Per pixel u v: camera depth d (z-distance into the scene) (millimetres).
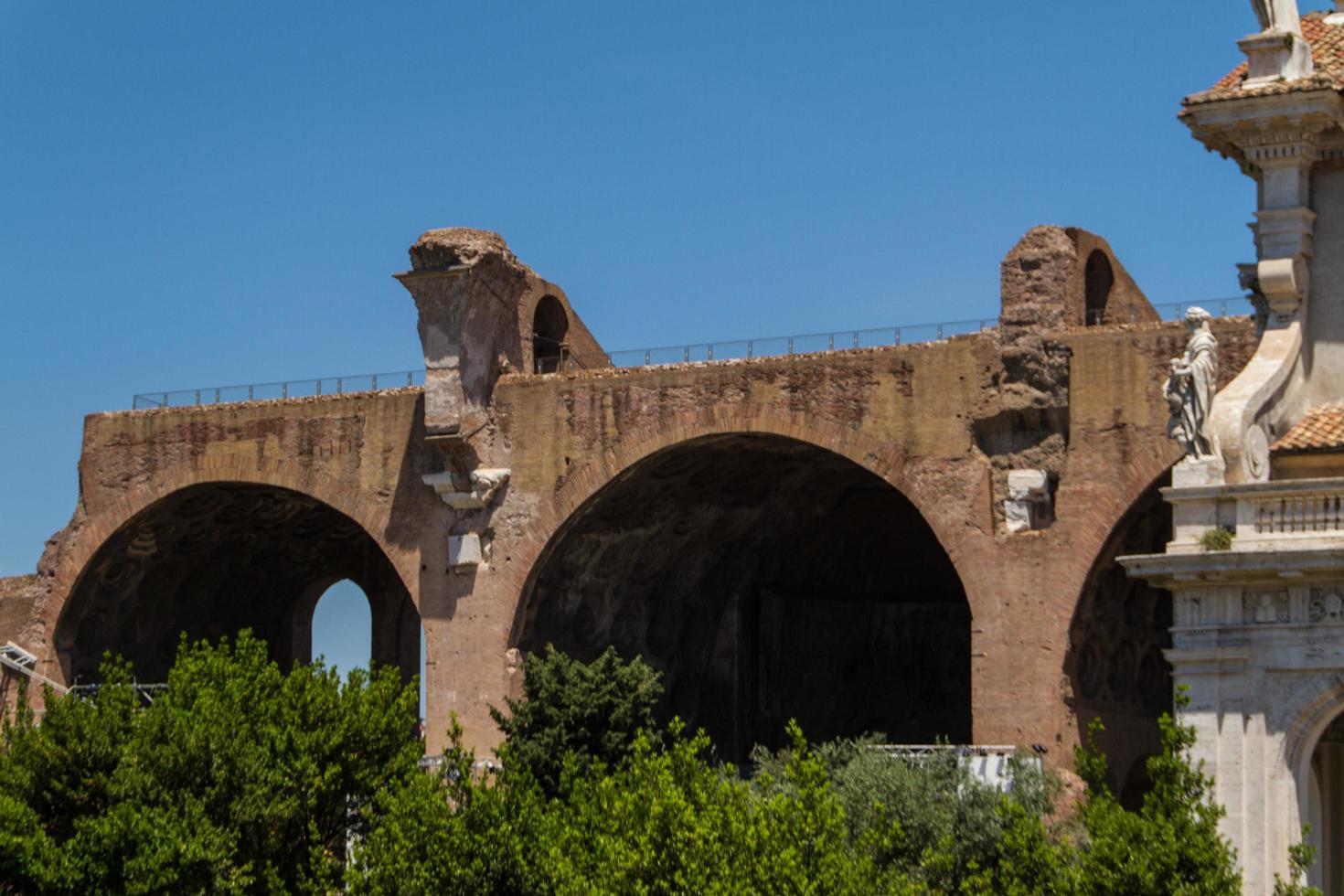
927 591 105375
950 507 83250
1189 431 58656
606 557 94312
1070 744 80562
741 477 93812
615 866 57562
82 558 100812
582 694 85375
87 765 75188
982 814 67625
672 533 96000
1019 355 82188
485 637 91750
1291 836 56719
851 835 67250
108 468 100812
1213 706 57562
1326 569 56031
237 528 105812
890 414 85000
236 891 69625
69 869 70125
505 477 92000
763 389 87438
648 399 89625
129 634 105812
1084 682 83000
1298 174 61188
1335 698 56656
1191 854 54281
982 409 83000
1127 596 84812
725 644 101688
